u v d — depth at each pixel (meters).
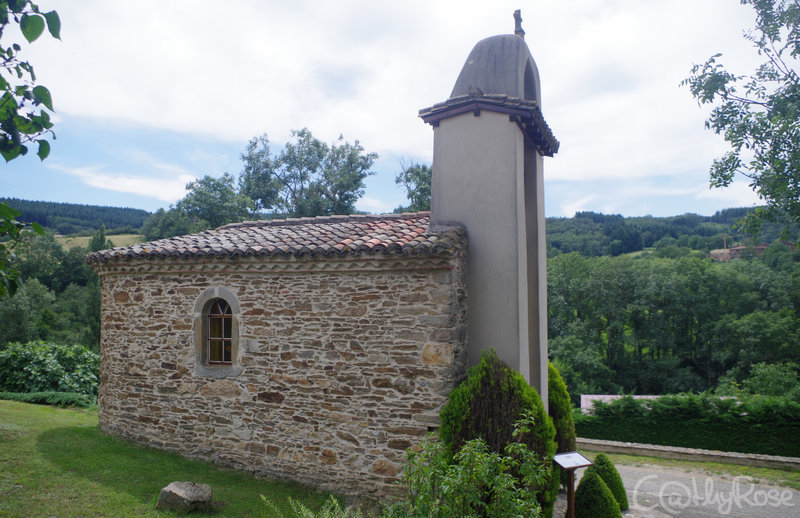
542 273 8.83
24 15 2.84
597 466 8.13
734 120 9.94
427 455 4.80
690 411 12.19
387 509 4.68
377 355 7.03
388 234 7.57
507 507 4.36
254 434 7.78
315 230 8.66
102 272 9.31
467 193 7.47
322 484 7.22
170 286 8.59
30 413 10.52
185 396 8.34
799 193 9.24
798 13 9.27
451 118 7.72
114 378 9.07
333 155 33.62
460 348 6.88
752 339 30.77
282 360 7.66
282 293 7.72
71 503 6.03
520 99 7.73
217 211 30.20
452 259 6.68
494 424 6.14
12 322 30.84
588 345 33.34
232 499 6.62
